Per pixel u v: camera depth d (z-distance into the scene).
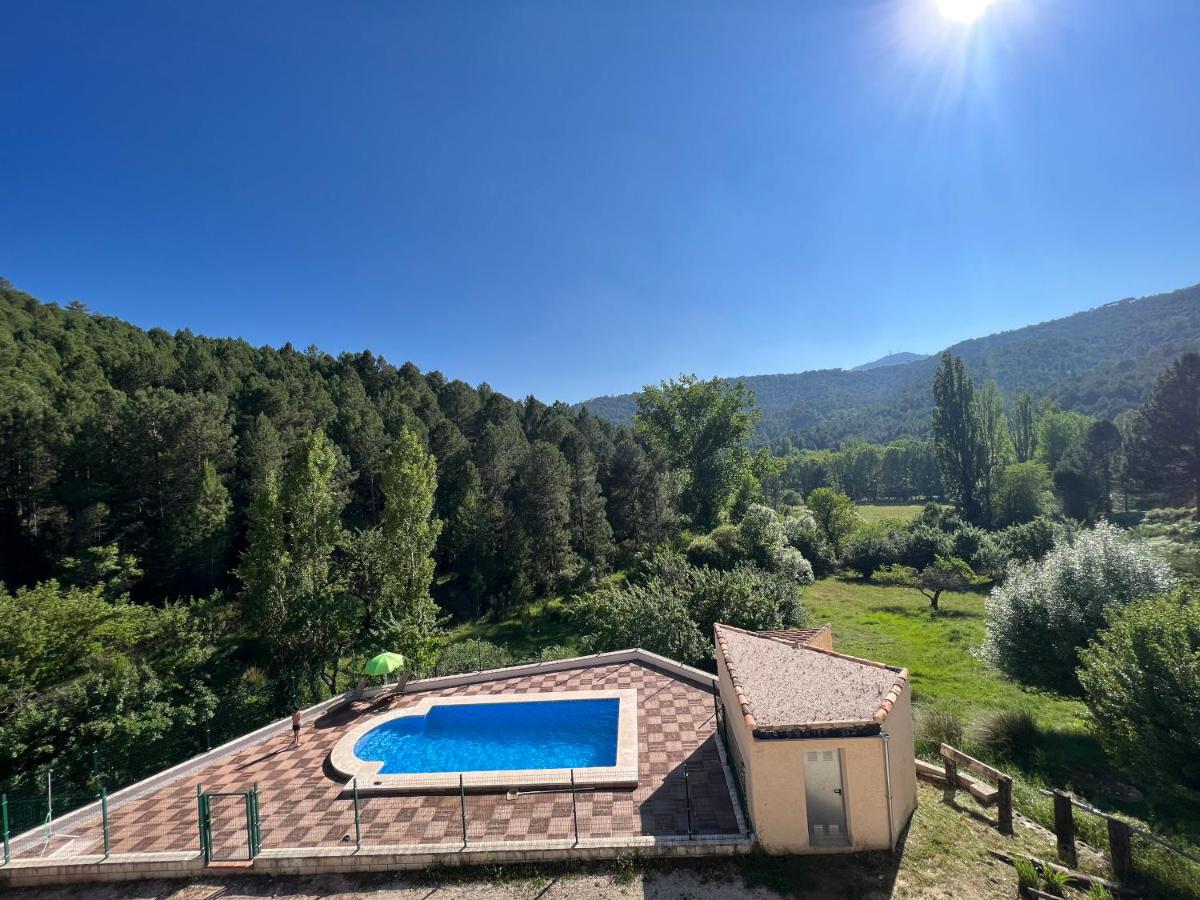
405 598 24.28
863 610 40.19
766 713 11.44
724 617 26.95
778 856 10.80
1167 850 11.75
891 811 10.82
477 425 70.38
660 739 15.77
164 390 43.91
